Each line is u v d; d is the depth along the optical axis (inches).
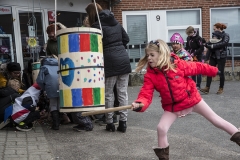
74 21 432.1
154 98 337.1
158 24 524.4
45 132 211.2
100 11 206.1
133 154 167.2
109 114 206.7
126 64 202.1
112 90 204.5
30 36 380.8
